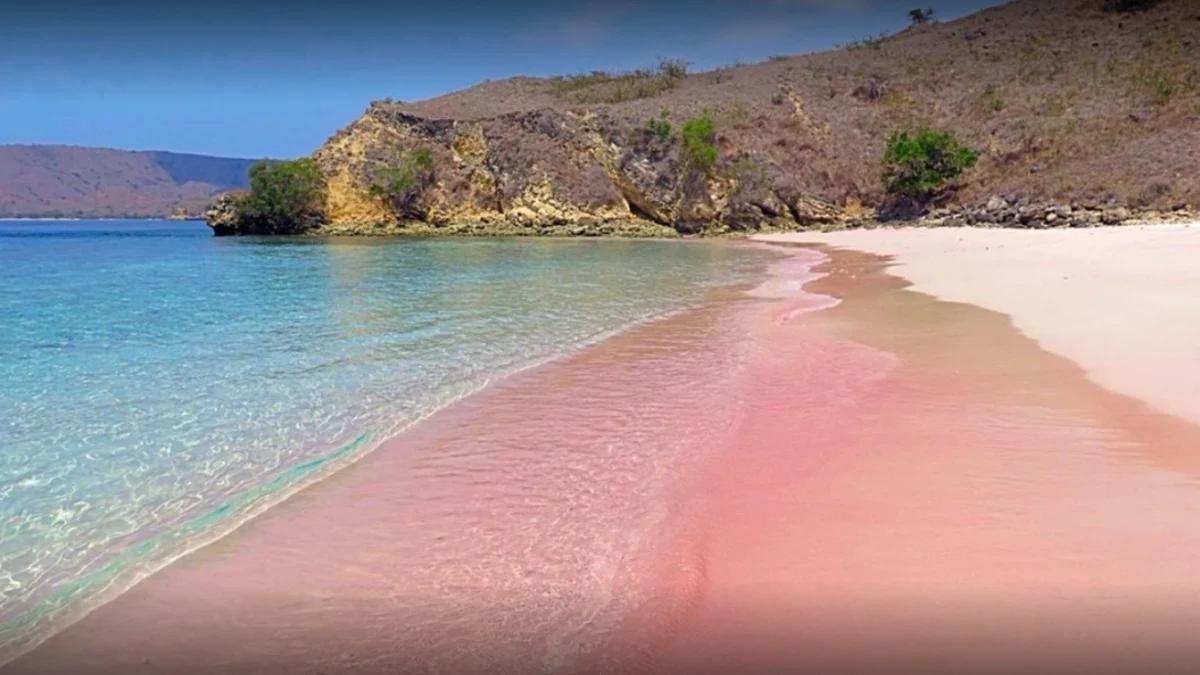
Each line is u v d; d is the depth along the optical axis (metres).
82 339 11.98
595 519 5.15
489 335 12.54
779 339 11.75
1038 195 41.69
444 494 5.70
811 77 67.62
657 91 71.56
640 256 32.81
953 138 50.50
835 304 15.67
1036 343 10.19
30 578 4.50
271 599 4.21
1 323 13.51
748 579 4.18
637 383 9.09
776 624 3.72
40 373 9.62
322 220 57.31
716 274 23.73
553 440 6.94
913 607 3.81
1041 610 3.72
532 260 30.58
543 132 58.41
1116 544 4.37
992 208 42.16
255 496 5.74
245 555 4.75
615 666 3.44
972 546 4.42
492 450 6.71
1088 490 5.18
